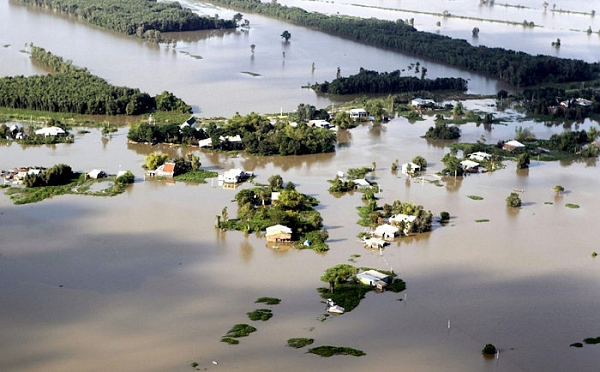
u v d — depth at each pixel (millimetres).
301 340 135750
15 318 140125
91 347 131750
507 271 165250
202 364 127625
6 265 160125
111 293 150375
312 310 146500
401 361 130500
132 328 138000
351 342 135875
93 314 142500
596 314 148375
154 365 127000
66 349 131000
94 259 164250
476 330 141500
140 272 159250
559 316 147250
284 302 149125
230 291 152750
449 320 144500
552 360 132625
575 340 139250
